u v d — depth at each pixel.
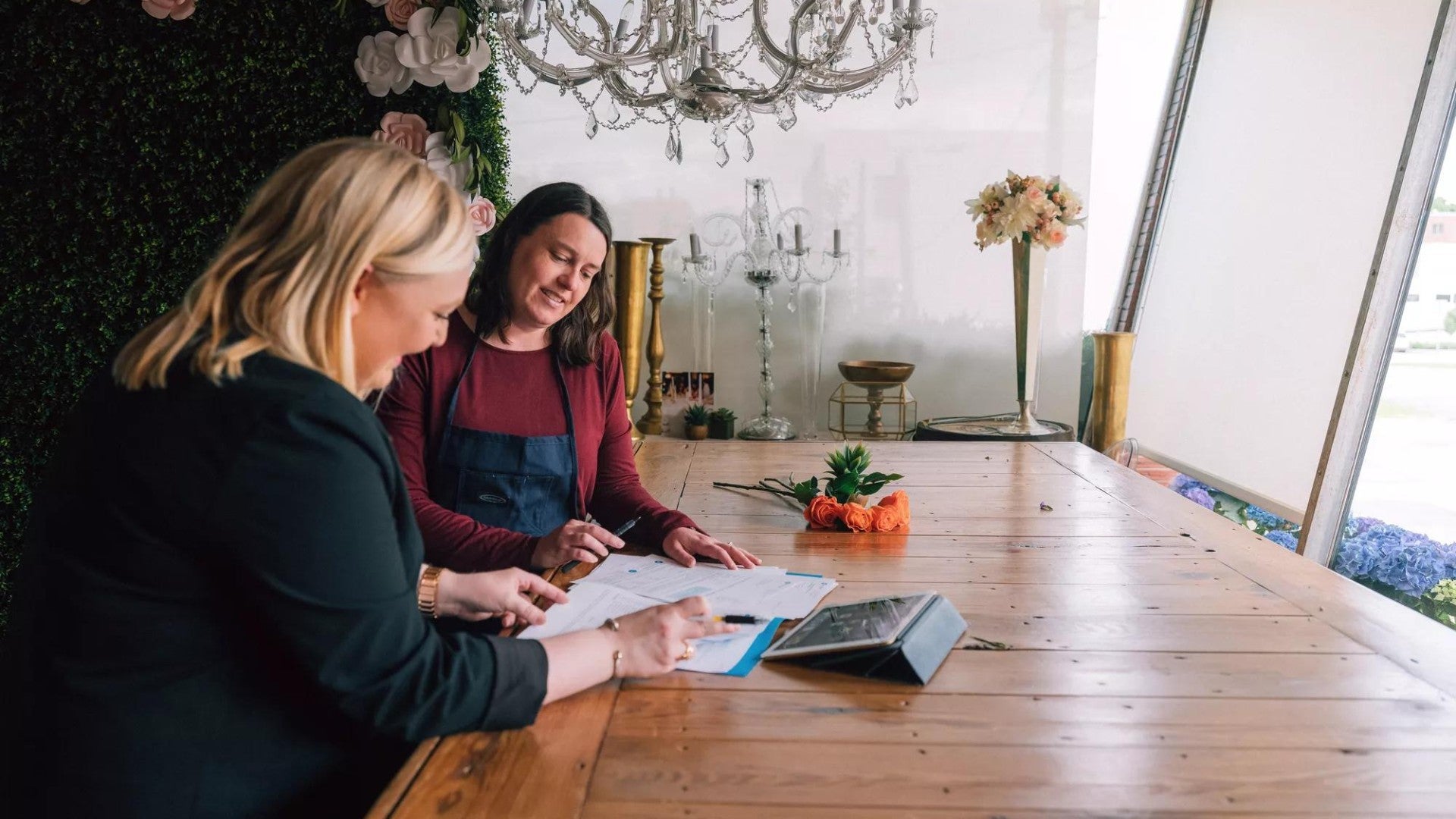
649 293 5.27
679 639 1.27
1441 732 1.13
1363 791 1.00
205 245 2.69
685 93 2.30
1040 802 0.97
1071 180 5.43
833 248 5.48
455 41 2.56
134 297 2.70
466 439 1.95
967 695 1.22
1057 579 1.72
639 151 5.37
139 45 2.62
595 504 2.06
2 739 1.00
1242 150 4.75
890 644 1.26
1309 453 3.93
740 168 5.41
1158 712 1.18
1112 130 5.59
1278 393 4.20
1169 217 5.48
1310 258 4.07
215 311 0.99
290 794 1.05
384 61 2.60
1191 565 1.81
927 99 5.39
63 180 2.65
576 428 2.03
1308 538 3.63
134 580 0.95
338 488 0.95
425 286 1.04
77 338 2.70
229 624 0.99
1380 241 3.41
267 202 1.02
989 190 4.40
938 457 2.95
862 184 5.44
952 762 1.05
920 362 5.57
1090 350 5.79
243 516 0.92
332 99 2.68
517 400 1.99
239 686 1.01
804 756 1.06
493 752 1.06
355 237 0.99
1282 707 1.19
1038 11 5.33
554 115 5.32
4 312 2.67
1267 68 4.59
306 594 0.95
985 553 1.89
